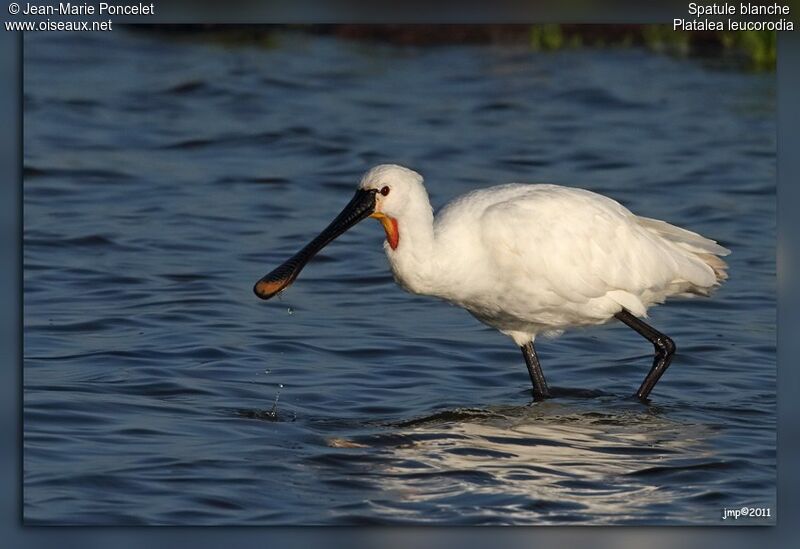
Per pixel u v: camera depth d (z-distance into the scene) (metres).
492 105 28.92
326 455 11.66
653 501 10.91
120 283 17.62
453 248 13.45
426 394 13.80
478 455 11.78
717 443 12.33
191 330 15.64
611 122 27.64
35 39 32.38
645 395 13.91
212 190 23.00
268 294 13.47
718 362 15.30
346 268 18.95
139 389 13.45
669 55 32.56
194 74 30.86
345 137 26.59
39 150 25.00
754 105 28.52
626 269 13.92
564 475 11.38
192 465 11.34
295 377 14.10
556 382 14.52
